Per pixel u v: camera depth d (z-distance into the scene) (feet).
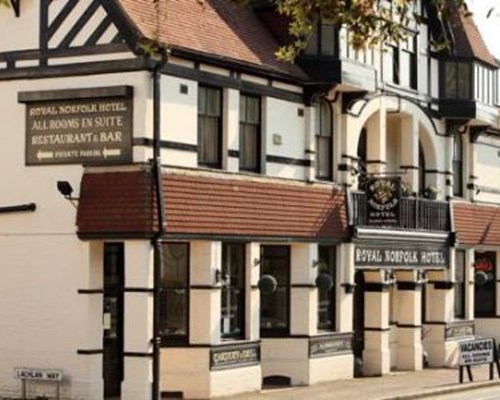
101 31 87.71
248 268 96.07
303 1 60.29
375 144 114.32
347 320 107.65
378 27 69.72
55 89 89.30
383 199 109.19
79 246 87.97
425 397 98.73
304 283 102.22
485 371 120.88
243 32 98.53
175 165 88.22
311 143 103.24
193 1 94.43
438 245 122.31
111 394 89.51
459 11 68.85
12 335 90.33
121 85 86.53
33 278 89.71
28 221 90.12
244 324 96.07
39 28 90.22
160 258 87.15
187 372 90.68
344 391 98.12
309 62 102.32
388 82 115.65
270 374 101.96
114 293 89.92
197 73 90.84
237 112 95.20
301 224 101.19
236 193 93.91
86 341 87.35
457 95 125.18
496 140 138.92
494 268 139.33
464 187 131.34
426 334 124.77
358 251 108.68
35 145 90.07
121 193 86.38
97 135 87.66
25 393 89.04
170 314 91.20
